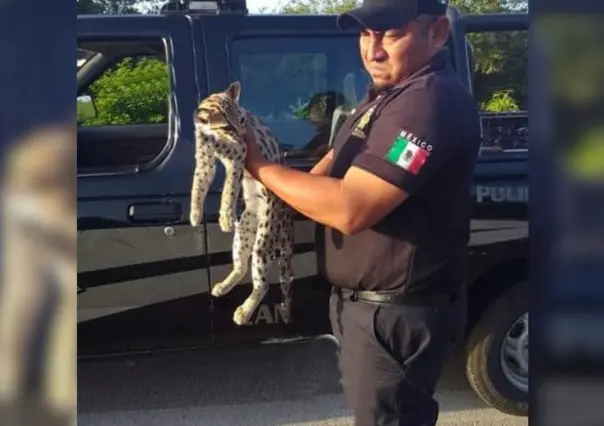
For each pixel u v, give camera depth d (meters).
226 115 2.47
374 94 2.26
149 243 3.09
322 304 3.19
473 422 3.52
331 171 2.25
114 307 3.12
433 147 2.01
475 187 3.26
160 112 3.18
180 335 3.20
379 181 2.01
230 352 4.19
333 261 2.23
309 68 3.21
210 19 3.16
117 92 3.20
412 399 2.21
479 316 3.40
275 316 3.16
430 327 2.16
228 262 3.12
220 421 3.53
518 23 3.27
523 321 3.46
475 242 3.28
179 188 3.10
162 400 3.71
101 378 3.92
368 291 2.18
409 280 2.12
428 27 2.12
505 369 3.47
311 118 3.22
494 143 3.30
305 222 3.06
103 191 3.06
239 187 2.54
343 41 3.21
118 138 3.18
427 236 2.12
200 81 3.14
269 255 2.80
